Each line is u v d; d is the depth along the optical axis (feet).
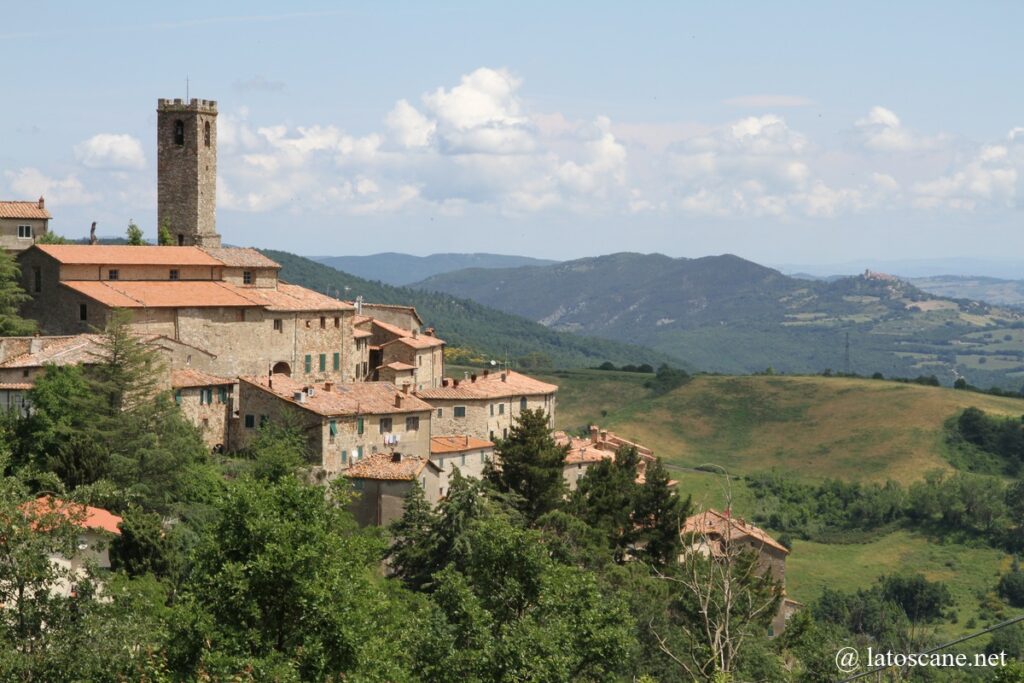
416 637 207.92
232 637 186.19
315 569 192.75
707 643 273.33
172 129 495.00
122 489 298.35
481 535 228.63
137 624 180.96
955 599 584.81
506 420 486.38
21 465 306.96
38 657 169.99
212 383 386.93
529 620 208.03
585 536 349.20
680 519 394.52
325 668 188.85
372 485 374.22
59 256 395.34
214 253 451.12
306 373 450.71
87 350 342.85
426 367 515.91
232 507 197.57
